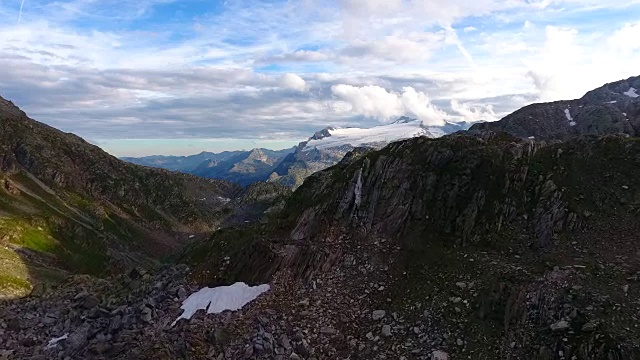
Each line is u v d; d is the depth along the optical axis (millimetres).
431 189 45844
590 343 27172
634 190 41281
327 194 50000
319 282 39719
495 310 32219
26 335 44594
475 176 45688
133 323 39500
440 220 43438
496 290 33438
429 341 31656
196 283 44062
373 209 46125
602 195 41500
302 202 54562
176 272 48750
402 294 36781
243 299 38906
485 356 29328
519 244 39188
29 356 39938
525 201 42812
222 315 37094
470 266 37656
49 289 62562
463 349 30312
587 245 37406
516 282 33781
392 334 33000
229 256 46219
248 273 42562
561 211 40625
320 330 34406
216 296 39938
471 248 39938
